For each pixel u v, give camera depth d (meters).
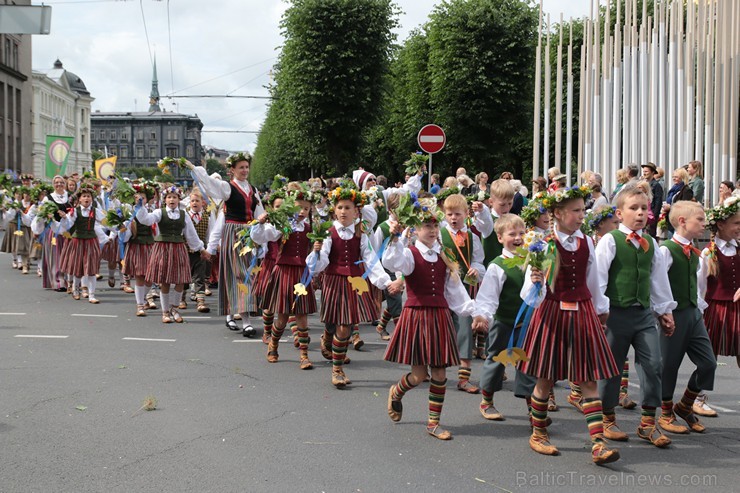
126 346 7.91
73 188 14.31
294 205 6.98
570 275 4.54
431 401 4.98
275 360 7.33
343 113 27.50
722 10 13.58
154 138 122.81
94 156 106.38
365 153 39.34
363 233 6.65
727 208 5.25
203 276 11.59
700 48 14.02
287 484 4.03
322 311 6.43
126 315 10.16
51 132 78.50
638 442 4.91
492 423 5.34
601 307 4.71
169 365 7.01
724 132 13.58
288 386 6.31
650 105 14.94
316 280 8.00
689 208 5.16
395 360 4.98
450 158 35.75
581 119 16.75
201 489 3.93
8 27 8.98
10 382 6.21
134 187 9.69
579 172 16.84
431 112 35.28
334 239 6.51
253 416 5.34
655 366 4.83
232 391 6.08
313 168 30.50
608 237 4.97
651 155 14.74
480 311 5.04
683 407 5.25
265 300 7.24
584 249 4.60
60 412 5.34
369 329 9.45
